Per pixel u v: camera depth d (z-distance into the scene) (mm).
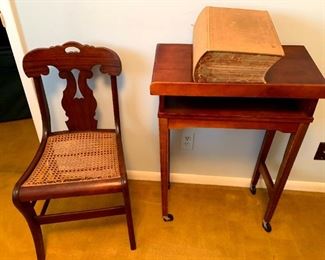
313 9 1076
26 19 1186
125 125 1496
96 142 1314
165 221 1474
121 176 1121
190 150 1548
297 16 1098
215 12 998
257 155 1535
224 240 1398
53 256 1322
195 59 895
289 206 1568
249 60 845
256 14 1004
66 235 1404
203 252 1348
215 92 922
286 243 1391
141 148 1585
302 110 1018
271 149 1511
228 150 1534
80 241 1382
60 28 1207
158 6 1123
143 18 1157
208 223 1475
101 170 1158
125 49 1247
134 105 1414
